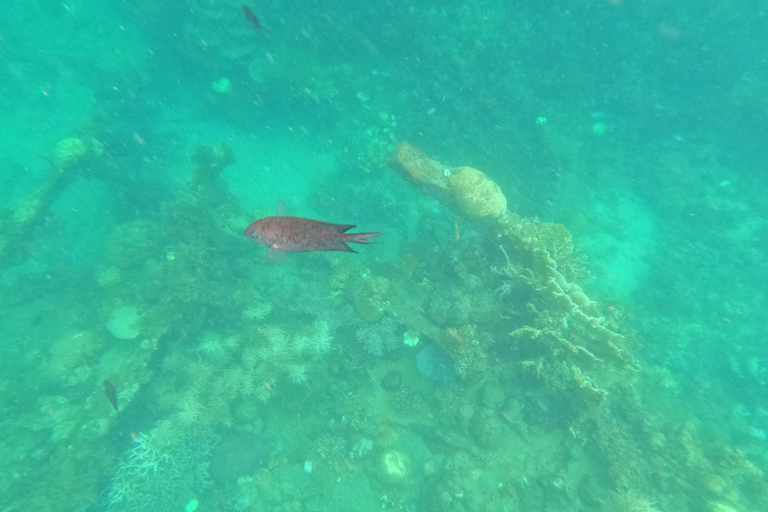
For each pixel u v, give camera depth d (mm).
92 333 11469
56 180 14648
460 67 16094
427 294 11734
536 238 10180
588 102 17031
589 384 9242
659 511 9195
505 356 10695
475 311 10633
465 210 10469
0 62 17812
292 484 10586
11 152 16156
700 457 10055
